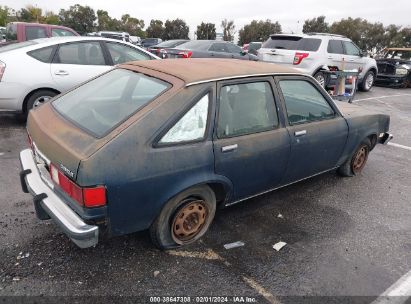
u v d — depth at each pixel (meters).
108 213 2.36
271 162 3.27
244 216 3.59
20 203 3.52
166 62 3.29
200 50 11.79
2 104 5.52
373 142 4.84
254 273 2.79
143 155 2.41
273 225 3.47
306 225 3.52
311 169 3.88
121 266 2.74
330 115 3.96
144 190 2.46
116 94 2.97
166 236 2.86
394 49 15.78
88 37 6.16
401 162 5.59
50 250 2.86
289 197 4.09
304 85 3.64
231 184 3.03
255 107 3.14
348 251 3.16
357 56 11.82
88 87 3.30
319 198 4.12
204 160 2.72
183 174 2.62
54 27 11.22
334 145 3.98
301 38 10.74
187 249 3.00
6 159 4.55
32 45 5.70
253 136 3.06
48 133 2.65
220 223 3.43
